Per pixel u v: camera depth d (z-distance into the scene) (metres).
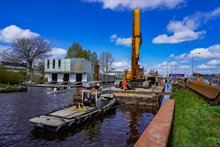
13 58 65.75
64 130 12.38
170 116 6.99
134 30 28.78
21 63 67.19
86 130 13.21
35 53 67.88
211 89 14.13
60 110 15.45
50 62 59.16
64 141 10.98
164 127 5.37
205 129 6.27
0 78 40.88
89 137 11.80
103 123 15.41
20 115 17.11
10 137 11.39
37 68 69.06
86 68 58.31
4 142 10.62
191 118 7.88
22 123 14.39
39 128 12.22
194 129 6.27
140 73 36.16
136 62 29.80
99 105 19.00
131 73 30.23
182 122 7.13
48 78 59.47
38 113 18.09
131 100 25.12
